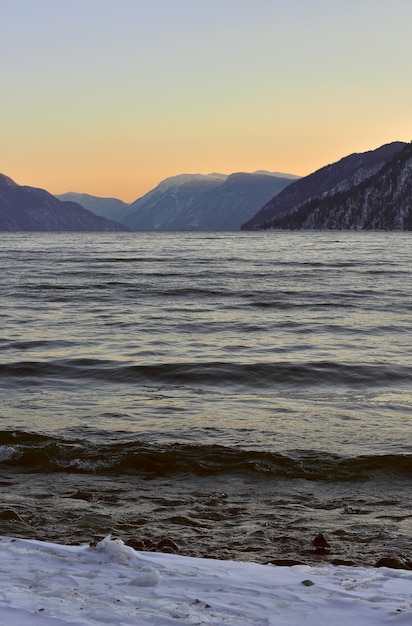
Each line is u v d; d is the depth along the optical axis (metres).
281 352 23.48
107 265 80.19
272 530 8.38
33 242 196.75
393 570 6.04
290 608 4.97
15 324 30.28
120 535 8.07
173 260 93.31
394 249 139.75
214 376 19.30
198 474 10.83
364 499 9.73
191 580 5.59
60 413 14.86
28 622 4.52
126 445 12.05
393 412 15.20
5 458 11.46
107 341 25.66
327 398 16.86
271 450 11.98
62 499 9.62
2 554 6.15
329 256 107.50
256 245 168.00
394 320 32.16
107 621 4.61
